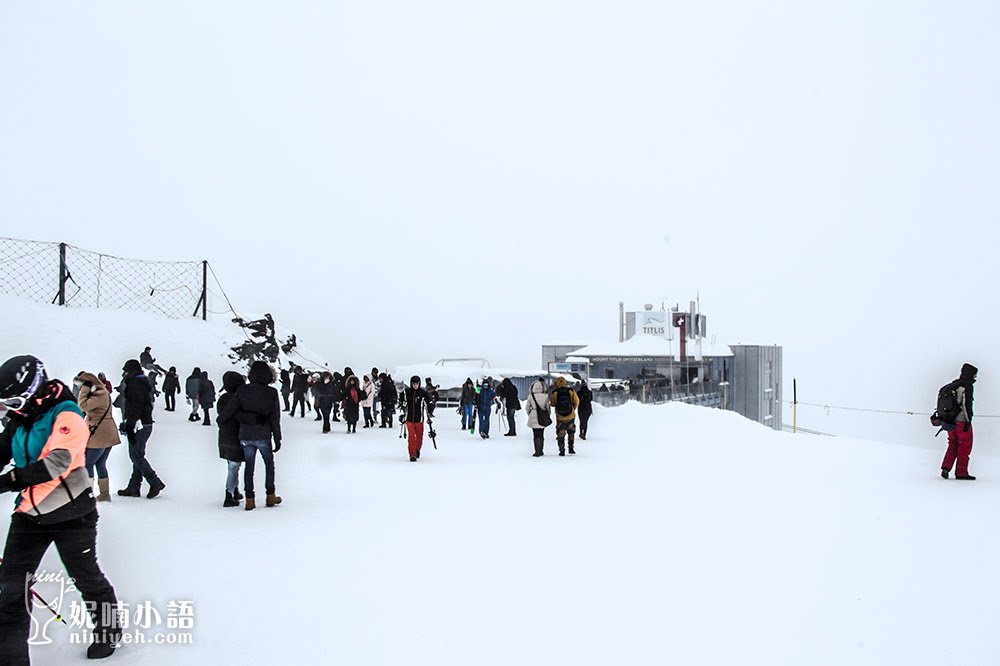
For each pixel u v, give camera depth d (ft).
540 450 57.72
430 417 59.88
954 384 44.50
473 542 28.99
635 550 27.78
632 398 139.95
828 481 44.57
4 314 88.17
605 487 42.42
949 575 24.50
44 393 16.89
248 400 35.19
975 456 56.29
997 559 26.40
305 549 27.73
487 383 75.36
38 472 16.39
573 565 25.75
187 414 86.33
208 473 46.26
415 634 19.36
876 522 32.53
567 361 167.53
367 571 24.94
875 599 22.12
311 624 20.04
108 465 47.88
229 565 25.49
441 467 51.21
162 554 26.78
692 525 32.07
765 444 65.87
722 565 25.73
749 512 34.91
